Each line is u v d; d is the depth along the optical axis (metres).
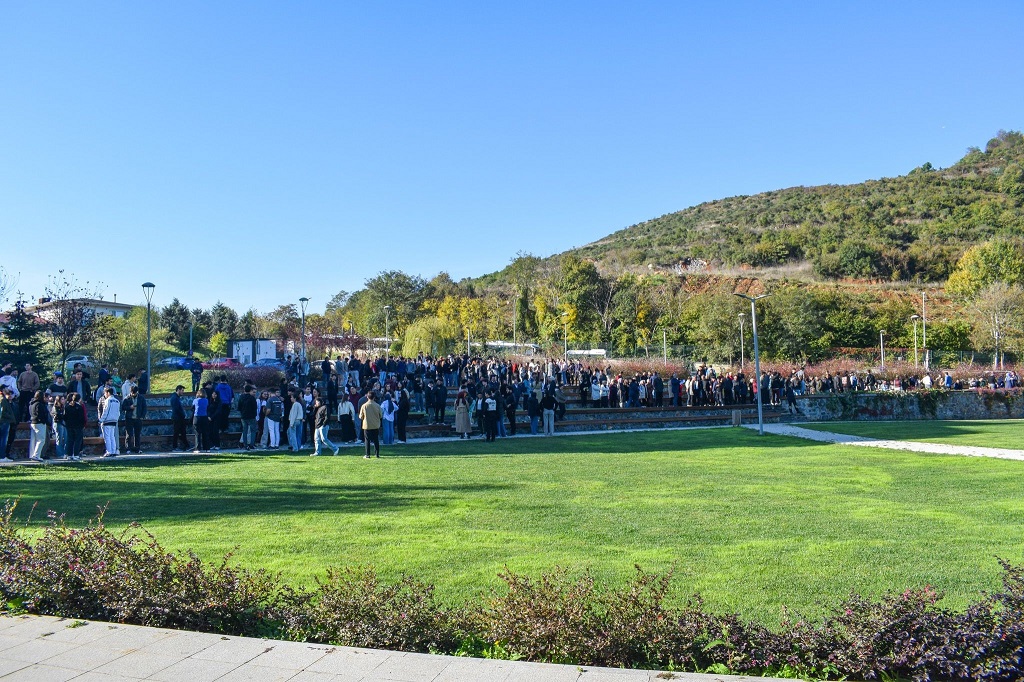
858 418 37.16
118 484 14.06
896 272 93.44
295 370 34.16
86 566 6.68
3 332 33.25
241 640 5.82
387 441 22.50
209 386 21.19
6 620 6.32
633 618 5.64
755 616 6.65
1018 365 52.06
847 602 6.00
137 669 5.21
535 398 26.52
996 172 134.88
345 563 8.40
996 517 11.34
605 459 18.92
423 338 56.91
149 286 30.14
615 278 71.44
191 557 6.83
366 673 5.13
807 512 11.69
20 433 19.86
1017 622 5.26
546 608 5.73
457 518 11.04
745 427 29.77
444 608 6.75
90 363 38.84
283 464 17.44
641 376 34.72
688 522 10.86
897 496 13.27
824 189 153.50
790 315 57.62
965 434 26.33
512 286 74.12
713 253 113.88
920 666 5.05
